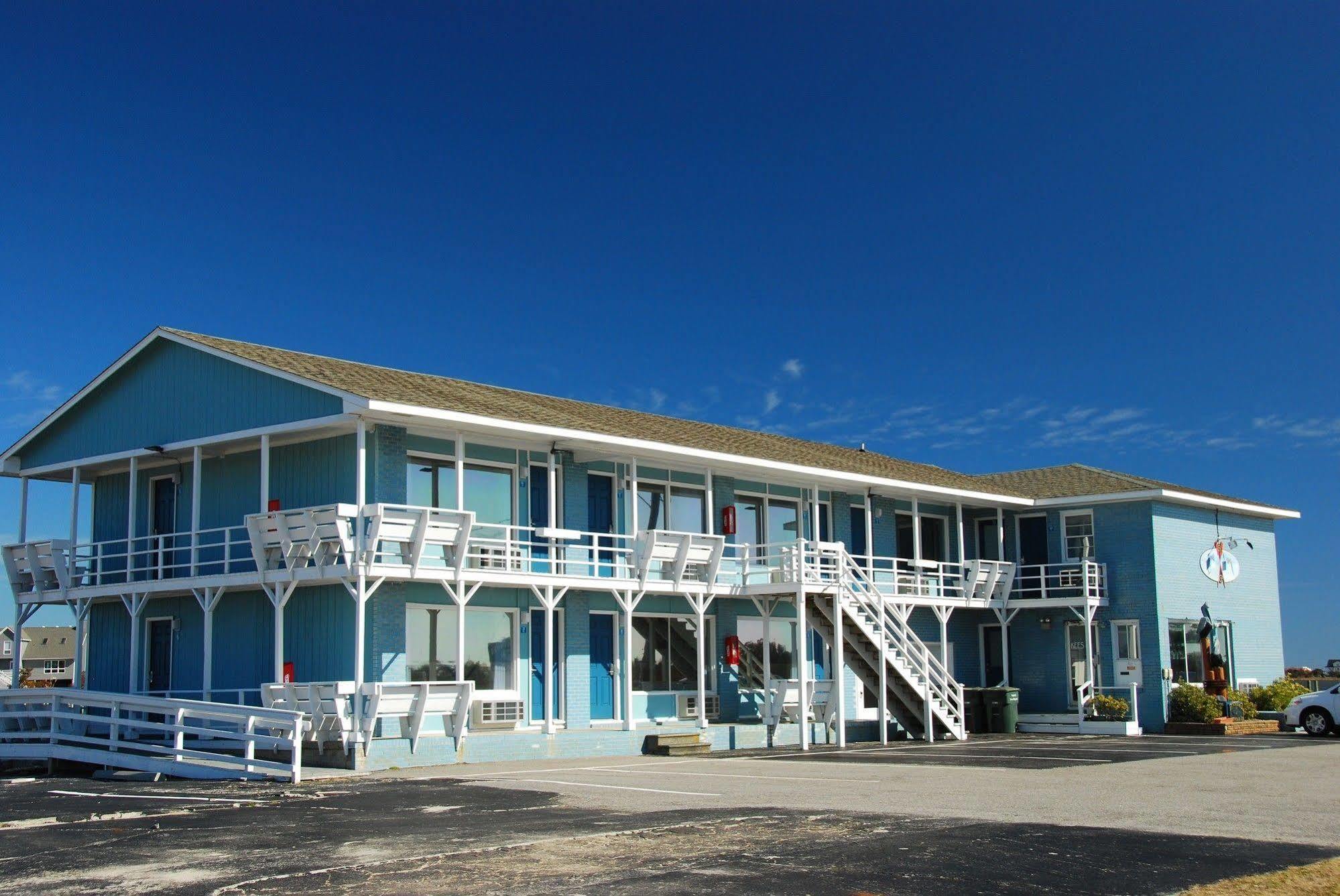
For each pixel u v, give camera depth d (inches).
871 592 1062.4
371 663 828.0
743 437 1227.2
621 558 992.9
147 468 981.8
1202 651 1293.1
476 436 885.2
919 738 1085.1
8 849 402.3
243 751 820.0
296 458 896.3
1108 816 467.8
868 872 347.3
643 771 711.1
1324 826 442.3
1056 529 1334.9
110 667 1003.3
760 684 1112.2
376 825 454.3
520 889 325.4
